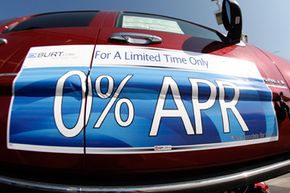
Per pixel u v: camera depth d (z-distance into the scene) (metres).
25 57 1.59
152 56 1.66
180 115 1.53
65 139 1.39
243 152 1.67
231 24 2.11
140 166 1.44
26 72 1.52
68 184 1.41
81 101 1.44
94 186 1.41
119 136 1.42
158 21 2.31
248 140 1.70
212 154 1.57
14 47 1.69
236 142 1.65
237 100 1.72
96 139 1.40
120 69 1.54
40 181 1.42
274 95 1.92
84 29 1.84
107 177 1.44
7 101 1.46
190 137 1.52
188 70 1.67
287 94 2.02
